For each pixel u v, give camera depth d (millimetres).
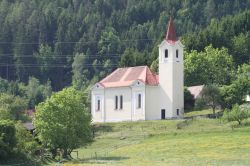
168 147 175125
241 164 139000
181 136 193500
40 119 169375
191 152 164500
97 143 196000
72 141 168375
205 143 177000
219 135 189500
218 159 149625
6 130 144625
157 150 171625
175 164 141250
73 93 176125
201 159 150625
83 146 178625
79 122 172500
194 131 198750
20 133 158750
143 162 147625
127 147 183000
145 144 184750
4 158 142500
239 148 166250
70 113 171750
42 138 167125
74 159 162000
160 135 198250
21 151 147875
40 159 152500
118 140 198250
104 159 158750
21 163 143250
